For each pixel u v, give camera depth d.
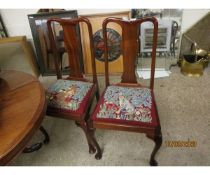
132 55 1.30
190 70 2.19
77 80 1.55
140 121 1.15
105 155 1.43
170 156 1.37
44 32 2.19
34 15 2.10
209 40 2.26
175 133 1.54
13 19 2.20
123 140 1.53
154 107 1.23
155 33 1.18
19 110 0.86
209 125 1.58
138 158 1.39
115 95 1.33
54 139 1.59
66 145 1.53
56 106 1.30
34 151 1.49
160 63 2.34
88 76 2.37
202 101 1.84
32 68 2.32
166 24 2.11
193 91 1.98
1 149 0.69
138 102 1.25
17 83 1.09
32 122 0.79
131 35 1.23
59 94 1.38
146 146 1.47
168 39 2.20
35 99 0.93
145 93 1.33
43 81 2.36
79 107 1.28
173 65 2.39
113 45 2.20
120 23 1.21
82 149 1.49
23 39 2.17
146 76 2.27
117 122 1.17
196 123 1.61
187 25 2.22
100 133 1.60
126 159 1.39
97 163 1.38
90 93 1.41
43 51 2.31
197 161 1.33
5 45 2.13
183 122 1.63
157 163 1.32
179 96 1.92
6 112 0.86
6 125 0.79
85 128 1.30
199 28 2.21
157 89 2.04
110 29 2.12
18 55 2.21
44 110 0.89
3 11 2.14
